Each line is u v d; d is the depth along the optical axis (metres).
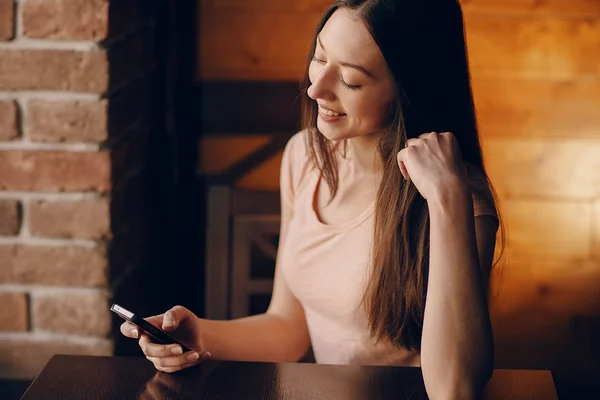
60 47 1.92
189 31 2.61
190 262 2.76
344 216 1.70
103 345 2.05
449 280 1.38
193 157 2.70
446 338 1.37
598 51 2.63
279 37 2.63
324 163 1.71
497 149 2.69
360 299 1.65
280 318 1.85
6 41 1.92
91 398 1.36
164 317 1.52
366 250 1.65
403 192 1.55
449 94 1.55
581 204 2.71
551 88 2.65
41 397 1.36
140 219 2.29
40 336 2.06
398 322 1.61
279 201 2.31
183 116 2.65
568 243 2.74
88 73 1.93
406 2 1.47
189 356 1.45
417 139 1.49
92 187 1.98
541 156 2.69
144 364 1.48
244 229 2.29
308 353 1.92
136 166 2.23
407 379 1.43
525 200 2.72
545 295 2.77
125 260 2.15
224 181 2.73
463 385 1.35
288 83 2.67
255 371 1.46
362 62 1.46
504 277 2.76
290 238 1.76
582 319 2.77
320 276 1.70
